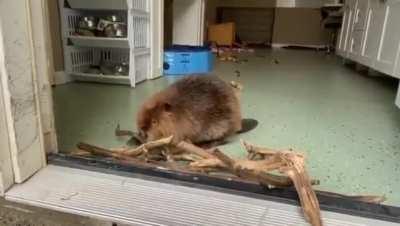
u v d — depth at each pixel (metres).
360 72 2.50
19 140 0.62
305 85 1.90
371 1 2.14
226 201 0.59
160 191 0.61
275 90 1.72
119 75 1.67
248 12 5.34
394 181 0.72
